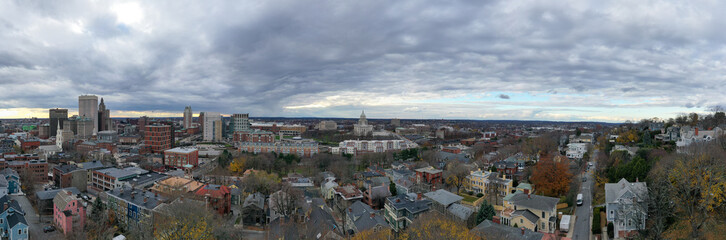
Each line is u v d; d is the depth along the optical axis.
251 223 140.50
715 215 98.19
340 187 176.12
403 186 181.75
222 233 116.25
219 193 149.75
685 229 98.31
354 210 134.88
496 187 164.50
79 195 179.00
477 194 169.25
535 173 156.50
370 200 160.62
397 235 123.81
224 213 150.88
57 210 139.38
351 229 127.88
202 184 170.62
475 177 178.00
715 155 127.56
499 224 105.06
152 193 149.38
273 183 190.62
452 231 96.12
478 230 100.88
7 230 128.50
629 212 104.75
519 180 188.75
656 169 130.88
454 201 136.62
